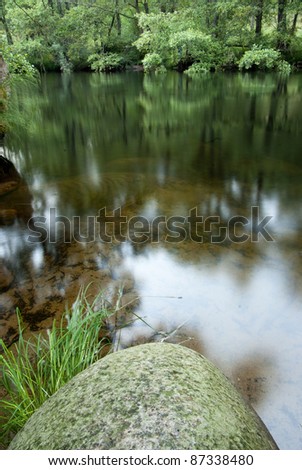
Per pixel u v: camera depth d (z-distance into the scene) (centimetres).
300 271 267
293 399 168
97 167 544
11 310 231
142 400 100
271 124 791
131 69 1977
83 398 106
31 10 1692
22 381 155
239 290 247
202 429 94
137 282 258
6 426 147
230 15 1727
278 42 1642
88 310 210
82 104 1095
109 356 128
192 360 126
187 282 257
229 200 406
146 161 569
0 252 300
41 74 1897
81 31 1923
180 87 1333
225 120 843
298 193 424
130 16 2183
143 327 216
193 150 626
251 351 197
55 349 168
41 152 637
